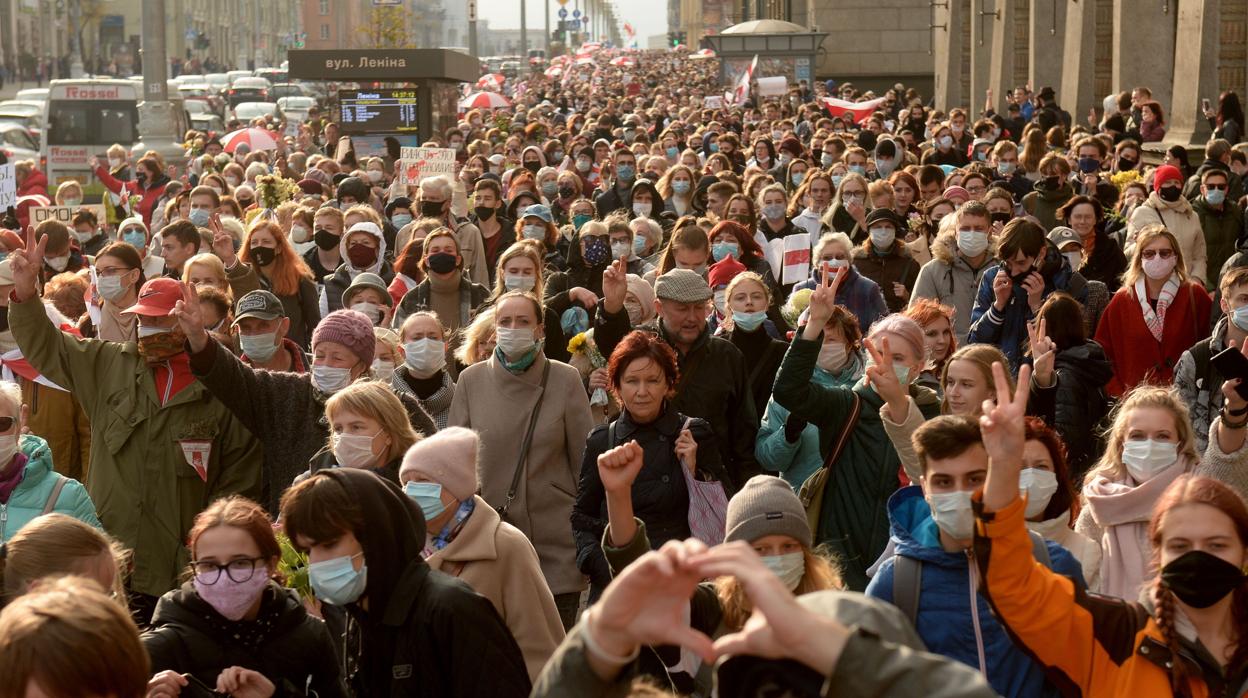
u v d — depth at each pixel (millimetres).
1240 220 13617
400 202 16031
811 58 48531
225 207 15750
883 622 2729
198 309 7137
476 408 7734
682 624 2754
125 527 7539
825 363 7969
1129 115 27016
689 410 7836
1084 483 6031
